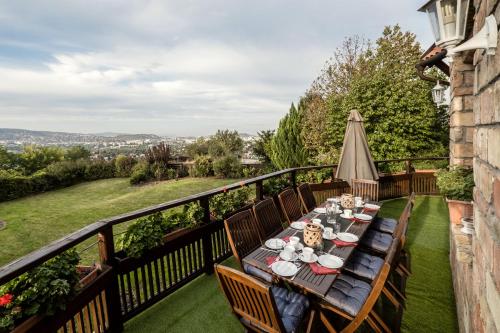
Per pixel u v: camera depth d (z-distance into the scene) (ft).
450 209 8.50
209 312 8.55
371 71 40.52
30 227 22.40
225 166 43.96
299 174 24.59
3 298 4.88
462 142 10.11
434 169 25.71
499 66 2.52
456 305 8.15
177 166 48.70
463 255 6.40
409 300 8.74
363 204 11.88
